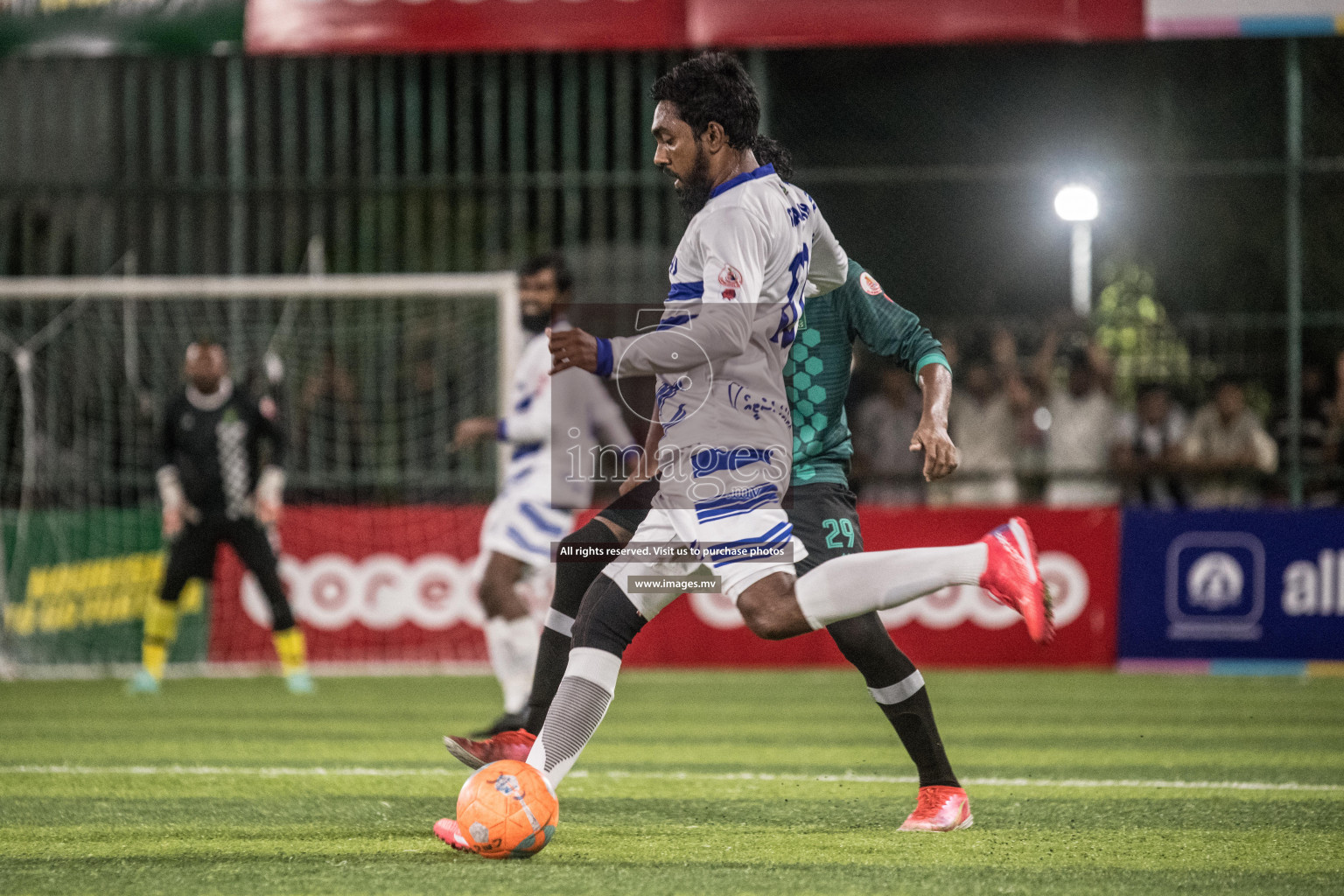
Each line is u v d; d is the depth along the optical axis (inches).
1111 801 636.7
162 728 935.0
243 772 729.0
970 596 1381.6
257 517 1208.8
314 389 1471.5
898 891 435.2
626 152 1448.1
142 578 1389.0
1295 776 723.4
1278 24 1343.5
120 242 1533.0
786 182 515.5
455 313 1505.9
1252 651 1362.0
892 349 546.0
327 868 470.6
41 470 1444.4
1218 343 1457.9
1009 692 1171.3
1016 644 1378.0
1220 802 633.0
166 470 1186.0
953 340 1498.5
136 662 1386.6
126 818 581.6
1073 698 1125.1
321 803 621.9
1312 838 540.4
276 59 1508.4
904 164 1753.2
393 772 729.6
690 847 512.7
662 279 1441.9
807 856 494.9
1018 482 1493.6
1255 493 1477.6
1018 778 716.0
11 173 1517.0
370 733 906.1
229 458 1181.7
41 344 1471.5
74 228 1529.3
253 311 1485.0
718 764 770.2
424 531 1390.3
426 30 1380.4
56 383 1464.1
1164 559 1374.3
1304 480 1428.4
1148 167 1400.1
